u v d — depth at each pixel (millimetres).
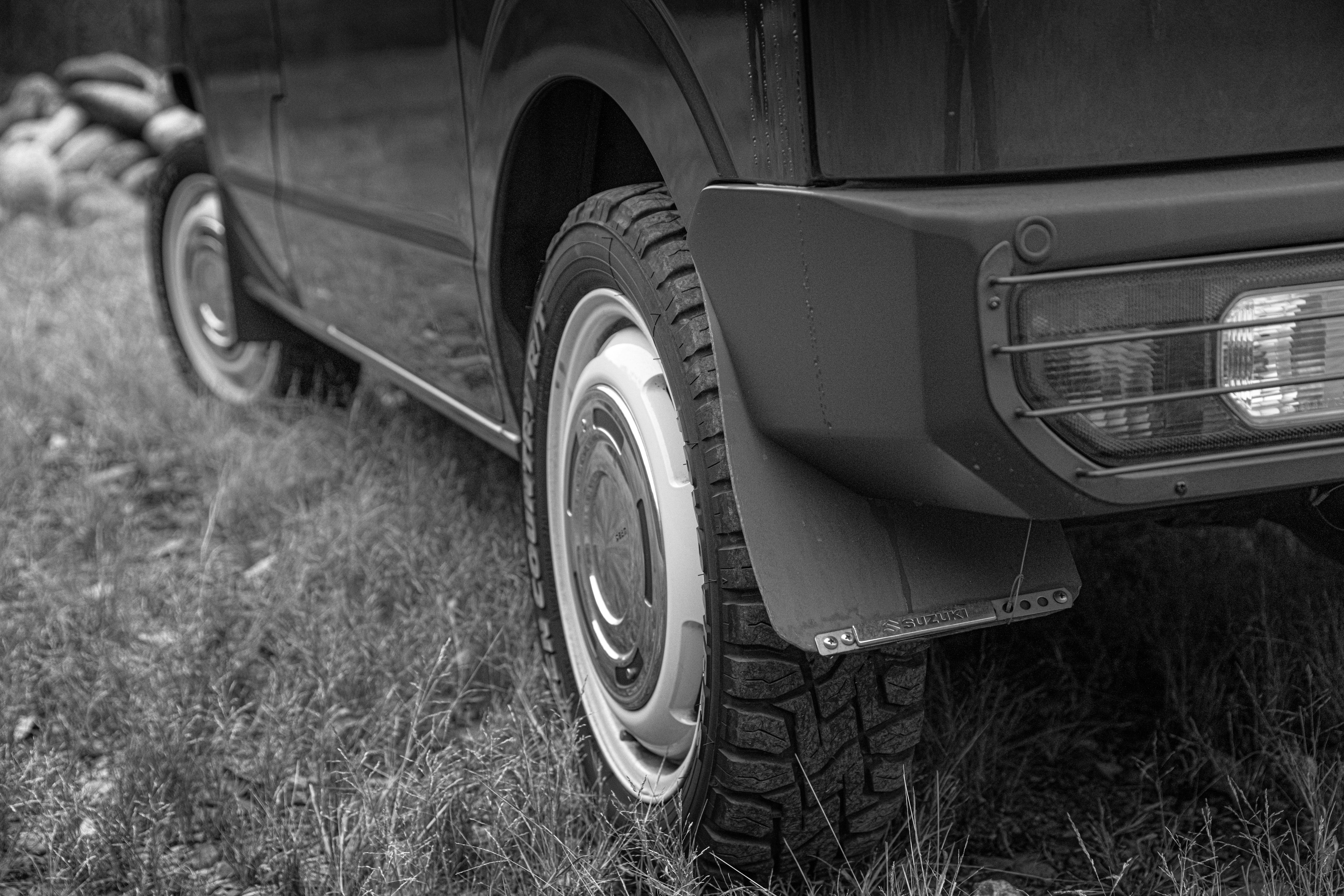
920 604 1751
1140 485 1544
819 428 1696
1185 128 1561
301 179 3650
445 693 2635
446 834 2141
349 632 2760
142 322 5805
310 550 3230
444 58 2580
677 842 2004
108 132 10250
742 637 1820
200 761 2410
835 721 1888
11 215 9203
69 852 2168
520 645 2701
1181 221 1493
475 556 3068
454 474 3598
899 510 1787
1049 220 1462
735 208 1724
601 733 2314
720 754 1900
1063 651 2664
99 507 3680
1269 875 1989
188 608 3035
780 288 1681
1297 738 2252
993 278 1460
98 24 13859
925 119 1517
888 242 1509
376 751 2379
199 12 4234
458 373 2920
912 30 1499
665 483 2012
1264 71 1567
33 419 4527
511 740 2277
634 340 2176
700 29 1741
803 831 1982
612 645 2240
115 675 2713
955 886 1943
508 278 2549
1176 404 1537
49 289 6602
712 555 1837
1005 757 2369
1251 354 1542
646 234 1979
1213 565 2719
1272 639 2340
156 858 2137
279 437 4195
